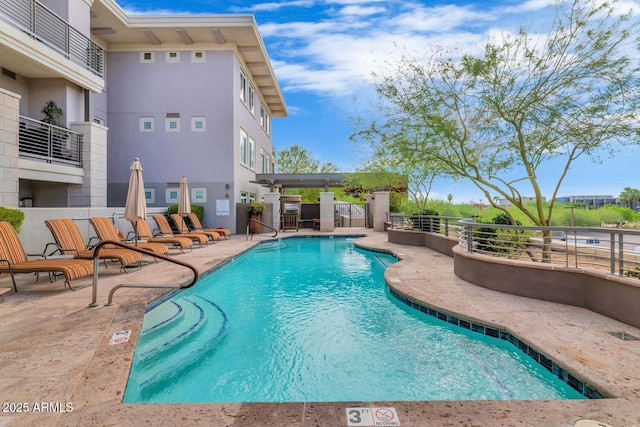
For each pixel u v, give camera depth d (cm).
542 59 685
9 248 555
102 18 1410
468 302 522
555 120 698
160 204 1634
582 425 225
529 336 383
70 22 1148
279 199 1916
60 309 459
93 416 232
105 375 284
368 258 1121
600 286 462
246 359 402
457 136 820
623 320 426
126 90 1625
